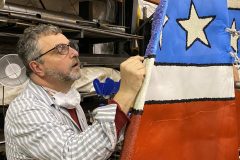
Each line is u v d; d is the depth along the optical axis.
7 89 1.76
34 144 1.02
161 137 0.86
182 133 0.92
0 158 1.91
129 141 0.77
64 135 0.98
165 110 0.87
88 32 2.26
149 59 0.79
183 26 0.91
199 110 0.96
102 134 0.88
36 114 1.07
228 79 1.02
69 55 1.29
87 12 2.70
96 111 0.91
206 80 0.97
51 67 1.27
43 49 1.26
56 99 1.28
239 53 1.29
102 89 1.69
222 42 1.01
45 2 2.81
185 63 0.91
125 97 0.84
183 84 0.91
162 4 0.82
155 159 0.85
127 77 0.81
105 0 3.14
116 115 0.86
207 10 0.97
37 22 1.82
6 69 1.66
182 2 0.90
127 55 2.82
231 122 1.03
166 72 0.86
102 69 2.42
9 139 1.18
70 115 1.34
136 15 2.67
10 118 1.14
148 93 0.82
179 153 0.91
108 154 0.90
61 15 2.21
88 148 0.89
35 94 1.24
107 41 2.86
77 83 2.17
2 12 1.64
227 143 1.02
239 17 1.31
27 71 1.34
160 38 0.83
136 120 0.77
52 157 0.97
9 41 2.12
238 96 1.21
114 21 2.99
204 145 0.97
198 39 0.95
